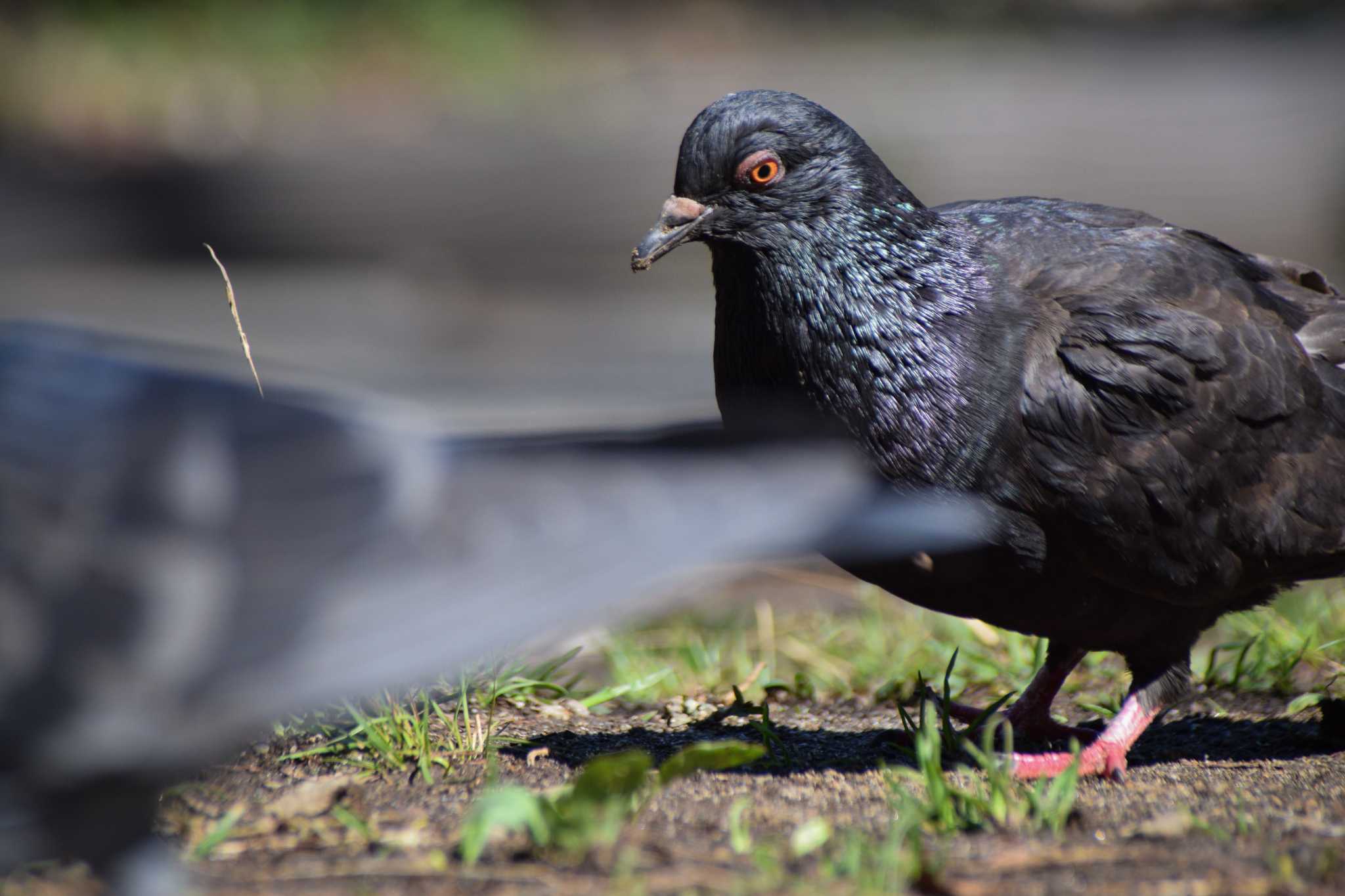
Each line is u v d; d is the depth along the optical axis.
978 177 35.12
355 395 4.96
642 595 4.02
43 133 37.09
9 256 30.06
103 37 42.06
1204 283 8.87
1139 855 6.36
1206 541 8.43
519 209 33.34
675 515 4.15
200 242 31.73
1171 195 34.31
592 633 10.96
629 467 4.29
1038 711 9.27
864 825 6.88
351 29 45.41
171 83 41.06
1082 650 9.20
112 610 4.37
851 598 12.62
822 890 5.83
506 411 19.31
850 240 8.41
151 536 4.41
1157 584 8.44
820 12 56.78
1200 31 55.28
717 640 11.12
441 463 4.45
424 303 27.34
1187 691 8.80
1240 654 9.94
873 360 8.33
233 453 4.55
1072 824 6.89
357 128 39.53
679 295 28.75
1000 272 8.68
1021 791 7.35
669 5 54.69
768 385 8.66
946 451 8.29
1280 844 6.50
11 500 4.44
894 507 4.21
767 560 4.06
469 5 47.97
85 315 25.42
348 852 6.52
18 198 32.91
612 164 36.47
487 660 9.26
